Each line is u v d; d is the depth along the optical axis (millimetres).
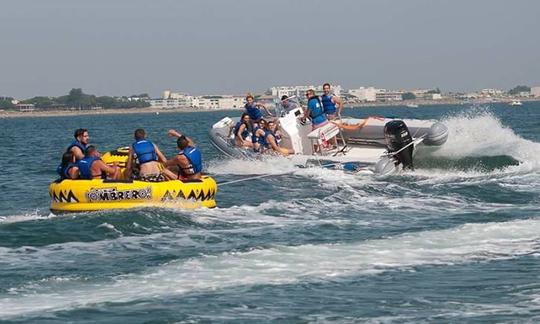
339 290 13305
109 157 24000
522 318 11703
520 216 19781
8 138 74938
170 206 20922
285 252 15758
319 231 18359
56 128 107625
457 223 19031
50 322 11812
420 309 12266
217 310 12328
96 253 16406
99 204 20688
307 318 11969
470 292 13070
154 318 11969
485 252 15641
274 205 22312
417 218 20000
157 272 14484
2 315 12133
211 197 21797
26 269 15031
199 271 14477
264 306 12516
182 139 21844
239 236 17906
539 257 15172
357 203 22719
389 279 13922
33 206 23906
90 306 12539
